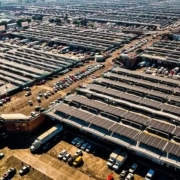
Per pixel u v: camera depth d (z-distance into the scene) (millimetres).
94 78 141500
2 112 108250
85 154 87375
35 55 180875
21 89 129750
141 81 124000
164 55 168500
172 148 78438
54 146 91688
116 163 81125
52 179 77750
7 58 173000
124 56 160375
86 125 92562
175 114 95688
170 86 120188
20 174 79500
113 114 95562
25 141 94375
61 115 99188
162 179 76500
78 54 188375
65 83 135250
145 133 86250
